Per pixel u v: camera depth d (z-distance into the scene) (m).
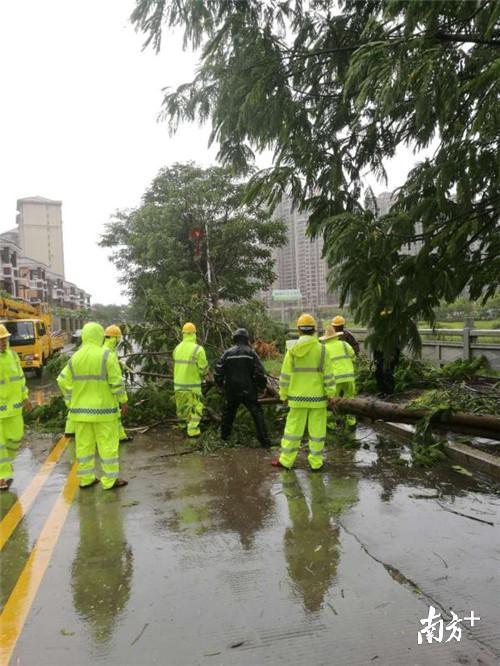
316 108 5.85
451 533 4.26
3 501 5.52
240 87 5.51
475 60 3.81
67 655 2.86
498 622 3.03
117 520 4.80
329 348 8.01
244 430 8.05
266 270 25.03
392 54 3.76
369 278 4.30
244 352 7.32
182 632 3.03
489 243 4.61
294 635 2.97
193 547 4.16
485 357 11.38
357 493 5.30
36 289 96.00
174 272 22.86
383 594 3.37
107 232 26.55
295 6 5.73
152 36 5.50
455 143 3.99
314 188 5.55
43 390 15.68
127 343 10.34
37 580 3.71
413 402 7.23
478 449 6.38
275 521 4.63
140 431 8.52
